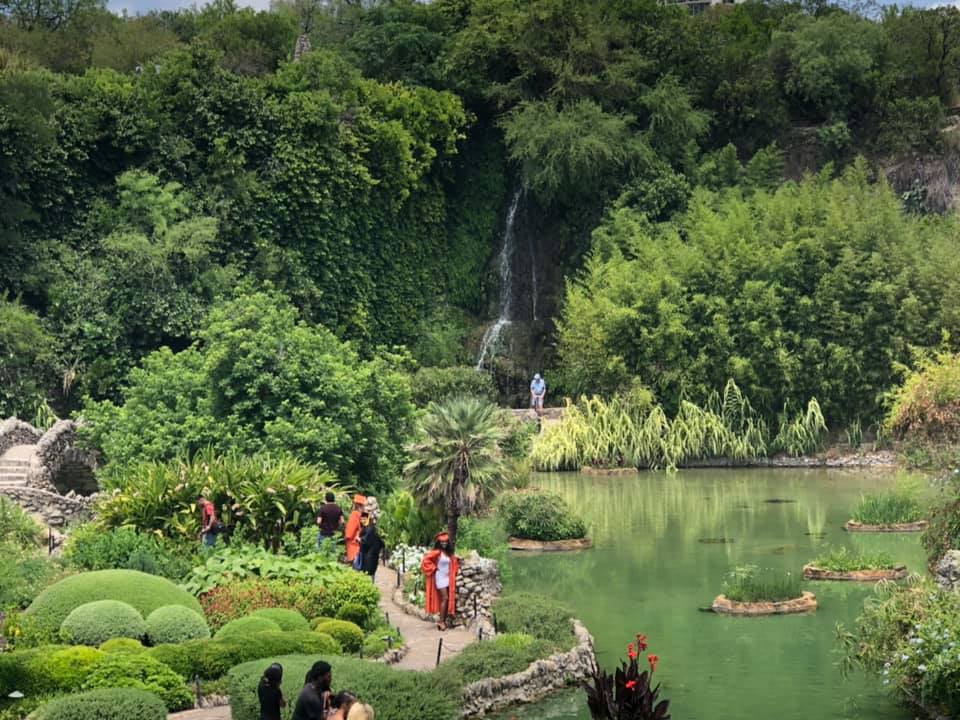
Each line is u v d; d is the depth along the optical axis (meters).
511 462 34.34
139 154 46.91
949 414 36.47
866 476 41.94
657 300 47.41
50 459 32.31
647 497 37.81
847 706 17.38
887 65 58.81
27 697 15.39
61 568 22.39
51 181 44.66
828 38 58.19
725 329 46.72
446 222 56.75
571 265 56.09
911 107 56.56
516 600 21.59
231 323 31.30
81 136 45.50
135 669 15.85
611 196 55.38
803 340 47.06
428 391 48.50
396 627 19.94
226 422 29.89
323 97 49.22
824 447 46.69
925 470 33.38
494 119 57.59
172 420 30.41
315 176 48.91
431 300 55.22
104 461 34.34
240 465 25.61
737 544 29.50
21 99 42.81
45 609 18.31
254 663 15.22
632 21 59.59
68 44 63.22
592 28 56.38
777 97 58.50
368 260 51.62
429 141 54.00
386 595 23.08
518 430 44.03
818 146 58.28
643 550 29.08
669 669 19.36
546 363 55.06
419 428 23.89
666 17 60.00
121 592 18.64
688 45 58.66
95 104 46.06
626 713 13.49
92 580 18.81
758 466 45.88
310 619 19.59
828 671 19.14
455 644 19.38
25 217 43.00
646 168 55.16
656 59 58.41
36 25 64.31
